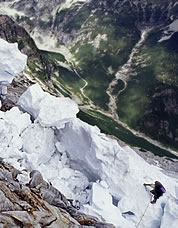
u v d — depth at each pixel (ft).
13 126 105.29
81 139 108.78
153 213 99.71
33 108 114.52
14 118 108.27
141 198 102.01
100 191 97.04
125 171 103.71
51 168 106.63
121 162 103.91
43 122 106.63
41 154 106.22
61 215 64.95
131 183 102.58
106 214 88.74
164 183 117.91
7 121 104.58
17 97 146.72
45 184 79.56
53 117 106.93
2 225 50.83
